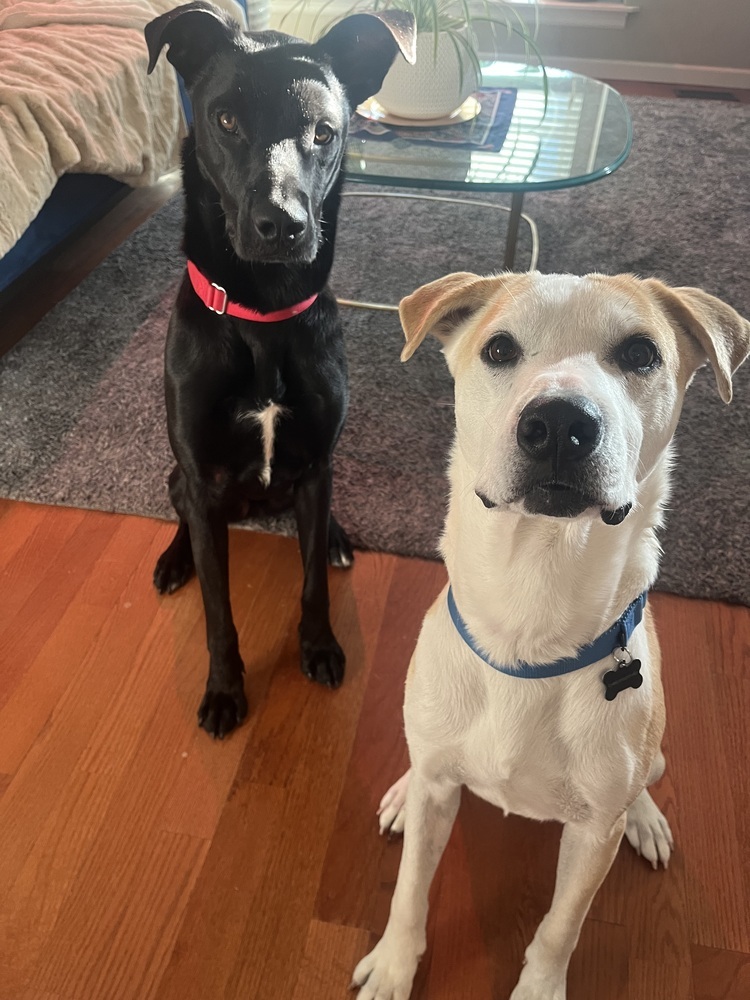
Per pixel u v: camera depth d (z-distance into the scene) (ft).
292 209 4.44
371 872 4.59
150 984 4.14
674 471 7.07
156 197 10.82
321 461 5.31
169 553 6.18
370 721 5.35
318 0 13.42
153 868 4.58
